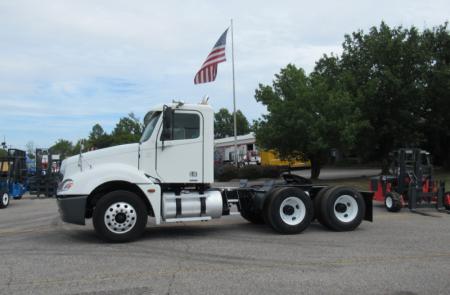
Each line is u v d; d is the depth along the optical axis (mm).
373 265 6965
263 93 27078
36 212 15812
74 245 8773
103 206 8828
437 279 6184
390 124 28031
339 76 28797
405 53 27516
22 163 22781
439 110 29734
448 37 30281
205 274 6508
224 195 10211
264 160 38219
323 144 24641
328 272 6562
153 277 6359
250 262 7230
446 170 33375
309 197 10180
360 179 27094
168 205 9234
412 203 14297
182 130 9641
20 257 7699
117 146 9523
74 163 9414
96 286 5941
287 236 9695
